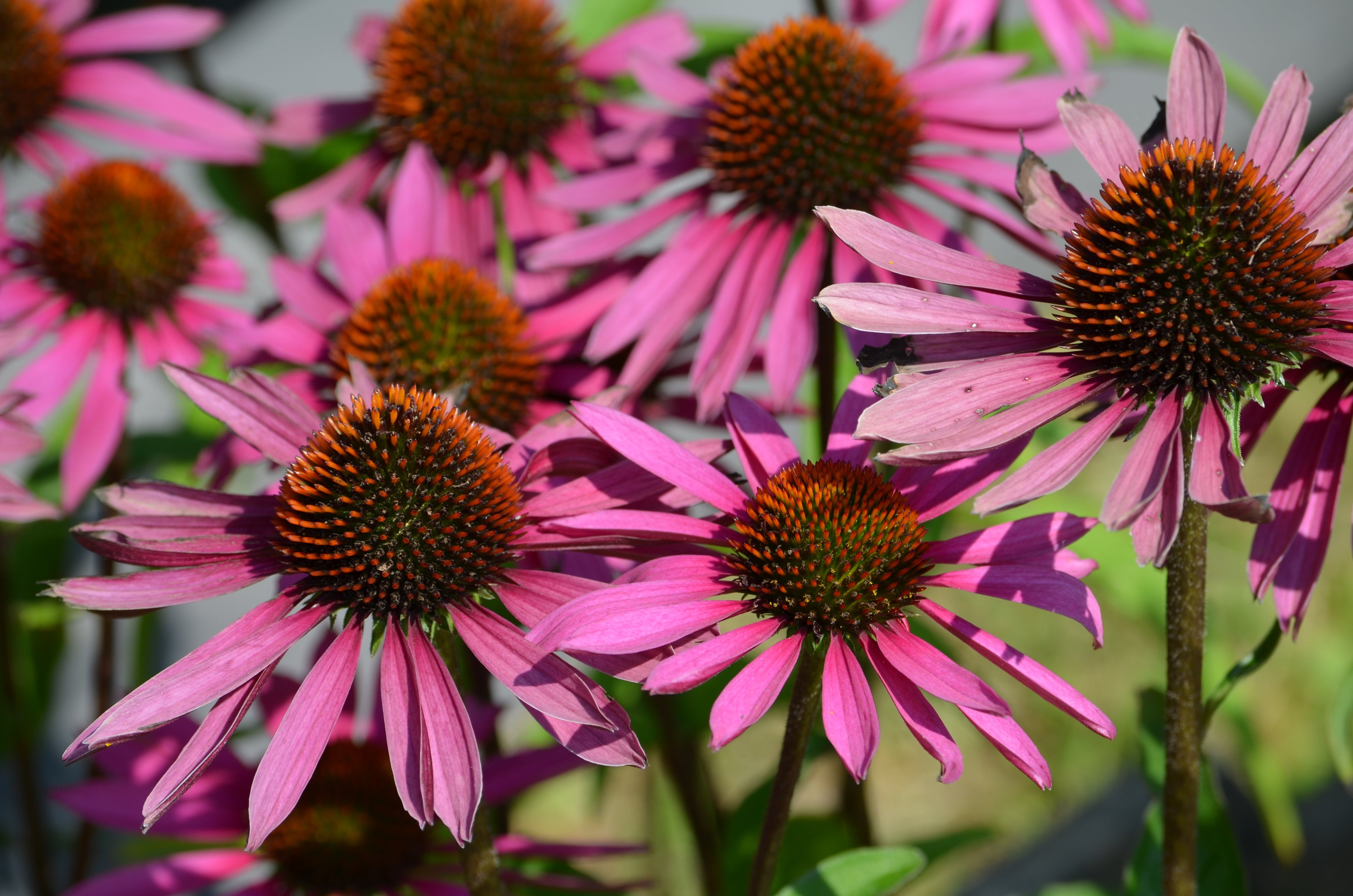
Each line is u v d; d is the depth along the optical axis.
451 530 0.53
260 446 0.54
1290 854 0.70
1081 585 0.51
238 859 0.59
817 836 0.63
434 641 0.53
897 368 0.52
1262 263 0.51
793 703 0.53
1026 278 0.53
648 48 0.67
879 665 0.52
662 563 0.52
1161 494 0.50
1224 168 0.52
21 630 0.69
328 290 0.62
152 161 0.69
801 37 0.61
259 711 0.63
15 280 0.65
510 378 0.60
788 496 0.52
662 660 0.52
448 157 0.65
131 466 0.68
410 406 0.53
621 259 0.62
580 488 0.54
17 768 0.67
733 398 0.55
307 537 0.53
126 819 0.59
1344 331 0.52
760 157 0.61
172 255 0.66
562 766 0.59
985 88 0.62
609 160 0.64
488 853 0.53
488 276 0.63
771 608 0.52
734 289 0.60
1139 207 0.52
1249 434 0.54
